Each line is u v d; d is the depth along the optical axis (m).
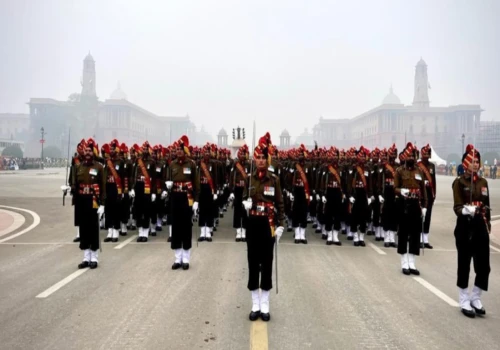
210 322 5.17
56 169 62.44
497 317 5.51
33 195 21.59
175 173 7.75
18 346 4.46
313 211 12.99
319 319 5.32
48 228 12.14
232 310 5.60
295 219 10.57
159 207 11.90
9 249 9.29
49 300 5.88
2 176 40.50
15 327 4.95
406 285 6.87
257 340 4.66
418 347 4.56
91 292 6.24
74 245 9.74
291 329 5.00
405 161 7.86
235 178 10.66
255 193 5.54
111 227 10.32
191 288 6.51
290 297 6.16
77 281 6.80
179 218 7.66
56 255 8.71
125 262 8.15
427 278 7.31
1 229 11.95
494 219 15.14
